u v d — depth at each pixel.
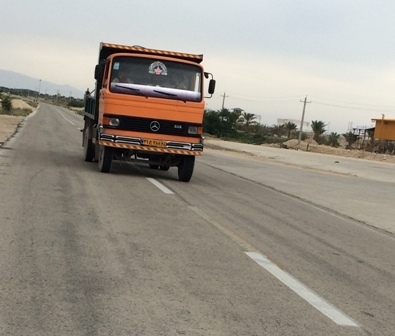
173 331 4.15
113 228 7.57
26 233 6.84
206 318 4.49
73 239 6.75
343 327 4.61
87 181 12.02
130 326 4.18
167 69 13.17
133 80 12.98
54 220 7.73
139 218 8.48
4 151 17.11
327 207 12.51
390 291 5.90
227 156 29.00
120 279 5.33
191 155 13.61
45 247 6.27
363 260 7.29
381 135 58.97
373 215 12.00
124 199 10.13
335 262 6.99
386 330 4.64
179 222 8.50
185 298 4.95
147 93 12.90
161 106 12.96
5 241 6.38
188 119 13.14
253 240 7.77
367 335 4.48
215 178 16.30
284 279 5.89
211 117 70.81
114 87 12.81
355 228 10.00
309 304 5.14
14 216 7.73
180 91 13.12
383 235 9.59
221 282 5.55
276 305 5.00
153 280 5.39
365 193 16.69
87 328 4.08
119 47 13.77
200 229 8.13
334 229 9.59
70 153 19.12
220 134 70.81
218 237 7.70
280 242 7.86
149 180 13.45
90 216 8.24
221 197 12.02
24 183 10.83
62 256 5.96
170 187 12.65
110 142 12.83
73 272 5.43
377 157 46.53
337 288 5.79
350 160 38.03
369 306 5.28
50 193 9.95
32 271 5.35
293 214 10.79
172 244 6.98
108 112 12.79
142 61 13.10
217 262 6.32
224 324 4.39
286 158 33.22
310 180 19.23
